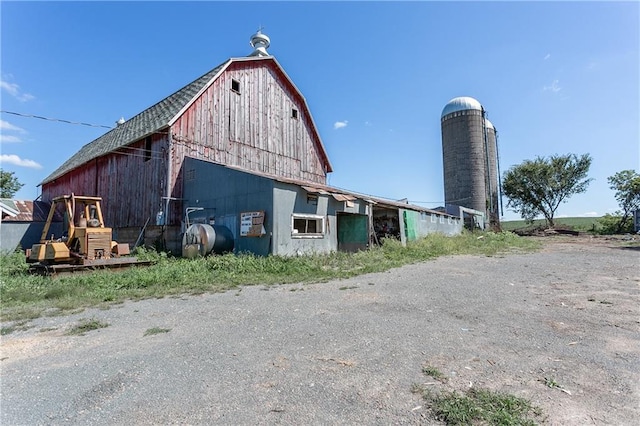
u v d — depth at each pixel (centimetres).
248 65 1842
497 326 455
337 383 297
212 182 1381
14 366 349
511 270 966
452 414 243
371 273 927
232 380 306
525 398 268
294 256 1141
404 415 247
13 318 524
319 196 1345
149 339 422
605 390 281
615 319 484
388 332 430
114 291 707
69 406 268
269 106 1942
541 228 3800
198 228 1223
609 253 1449
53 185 2469
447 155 3359
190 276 851
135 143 1683
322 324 468
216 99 1661
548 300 601
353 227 1573
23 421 248
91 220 1109
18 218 2094
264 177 1190
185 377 314
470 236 2342
